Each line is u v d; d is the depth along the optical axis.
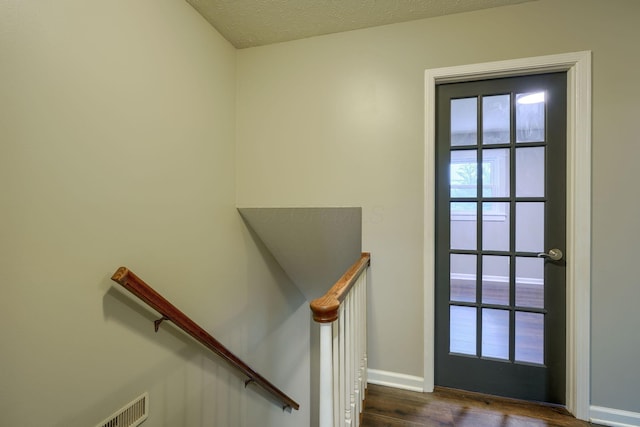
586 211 1.55
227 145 2.05
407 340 1.82
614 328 1.53
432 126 1.78
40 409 1.00
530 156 1.70
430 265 1.78
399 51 1.83
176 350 1.58
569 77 1.61
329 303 0.94
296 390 3.23
